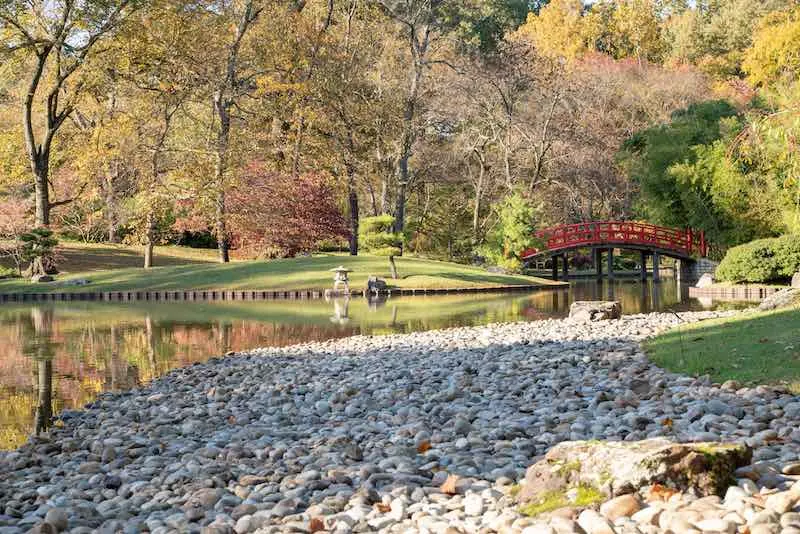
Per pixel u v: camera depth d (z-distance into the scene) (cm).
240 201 4456
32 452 923
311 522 536
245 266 4066
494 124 5309
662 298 3053
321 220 4678
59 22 3897
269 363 1498
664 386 966
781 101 3594
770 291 2975
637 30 7269
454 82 5222
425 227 5919
